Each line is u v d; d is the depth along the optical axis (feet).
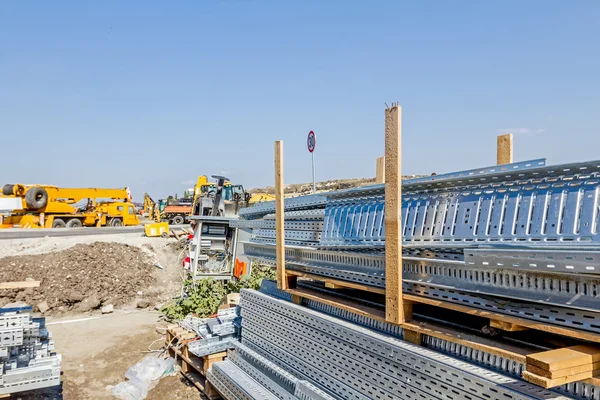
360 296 14.32
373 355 11.23
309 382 13.76
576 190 7.75
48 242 45.32
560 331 7.34
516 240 8.31
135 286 35.73
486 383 8.16
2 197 71.20
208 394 18.13
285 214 16.06
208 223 33.78
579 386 7.32
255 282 28.76
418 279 10.34
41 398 18.13
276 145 15.61
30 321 16.43
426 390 9.60
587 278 6.97
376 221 11.86
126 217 85.81
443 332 9.71
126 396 18.78
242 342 18.25
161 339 25.36
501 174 8.82
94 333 27.09
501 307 8.52
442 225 9.92
